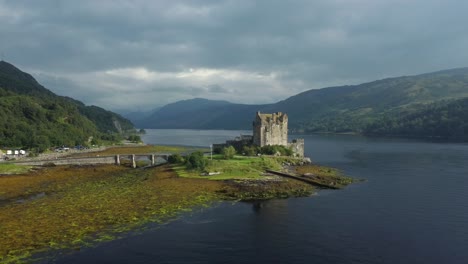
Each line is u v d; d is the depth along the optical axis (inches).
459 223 2576.3
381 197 3403.1
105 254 2042.3
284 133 6653.5
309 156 7268.7
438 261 1945.1
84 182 4399.6
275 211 2923.2
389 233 2373.3
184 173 4598.9
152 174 4785.9
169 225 2554.1
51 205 3043.8
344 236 2321.6
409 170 5177.2
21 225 2492.6
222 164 4955.7
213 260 1974.7
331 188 3821.4
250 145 6515.8
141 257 2010.3
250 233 2396.7
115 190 3673.7
